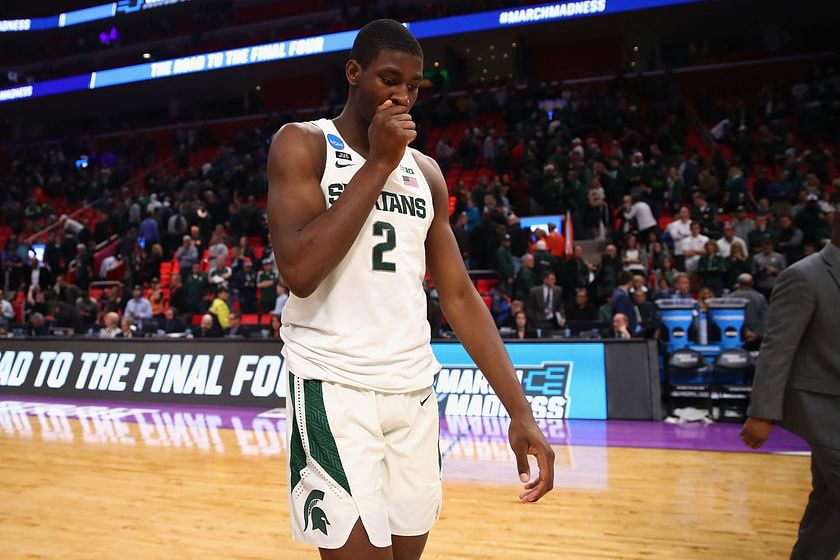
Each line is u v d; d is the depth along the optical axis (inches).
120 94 917.8
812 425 91.2
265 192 561.9
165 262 524.1
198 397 319.6
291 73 852.6
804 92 578.2
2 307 461.4
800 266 92.9
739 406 271.6
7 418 283.4
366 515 51.9
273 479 182.4
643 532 138.8
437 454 59.2
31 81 990.4
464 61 832.3
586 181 458.0
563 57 780.6
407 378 55.7
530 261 361.7
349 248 52.0
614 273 354.3
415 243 58.3
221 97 940.0
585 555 126.3
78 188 726.5
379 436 54.8
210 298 416.5
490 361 62.1
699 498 162.9
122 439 238.7
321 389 54.2
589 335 301.4
